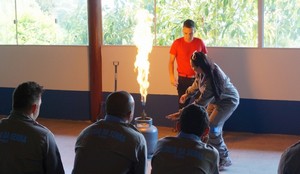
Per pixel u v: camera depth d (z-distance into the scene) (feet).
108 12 21.72
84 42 22.52
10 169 7.91
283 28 19.24
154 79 21.13
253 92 19.76
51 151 8.12
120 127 8.09
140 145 8.13
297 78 19.11
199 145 7.73
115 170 7.90
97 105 22.12
